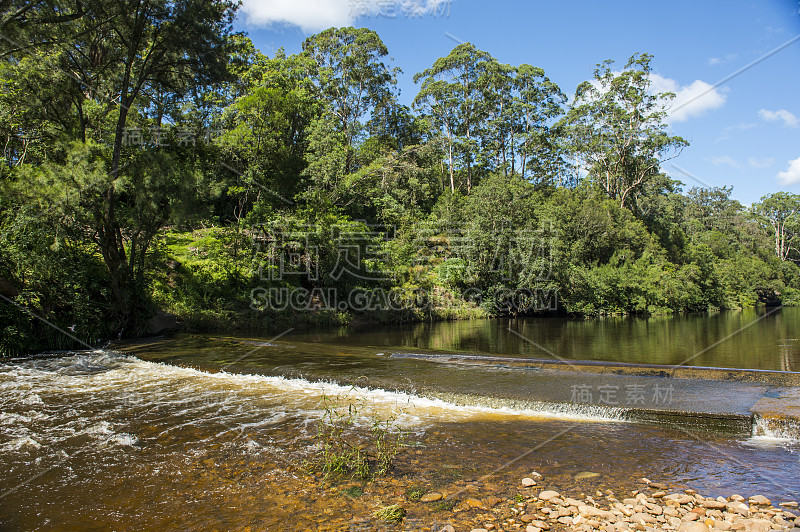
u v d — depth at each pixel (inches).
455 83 1748.3
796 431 243.1
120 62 626.5
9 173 528.7
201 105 1083.9
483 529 156.8
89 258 582.9
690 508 170.6
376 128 1755.7
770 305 1817.2
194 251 839.7
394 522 163.0
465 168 1859.0
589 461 216.8
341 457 218.8
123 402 321.7
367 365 416.8
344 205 1159.0
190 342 553.9
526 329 813.9
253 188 1042.1
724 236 2092.8
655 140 1625.2
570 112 1761.8
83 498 186.9
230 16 625.6
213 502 181.5
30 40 523.2
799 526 155.8
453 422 277.0
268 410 302.0
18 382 378.9
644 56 1635.1
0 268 482.9
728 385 331.0
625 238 1445.6
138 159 542.6
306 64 1581.0
